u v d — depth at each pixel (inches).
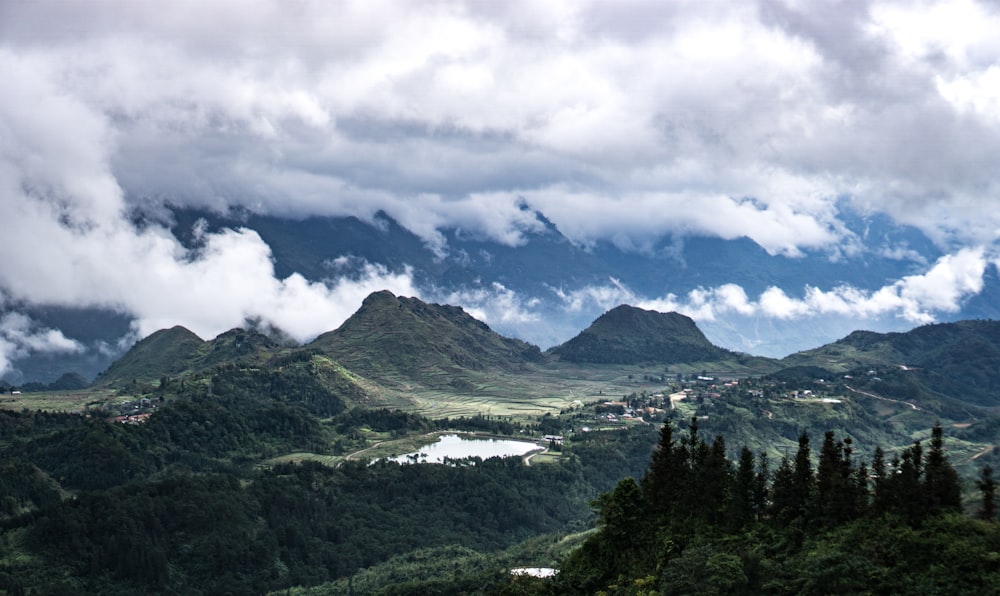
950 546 7652.6
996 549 7583.7
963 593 7263.8
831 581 7819.9
